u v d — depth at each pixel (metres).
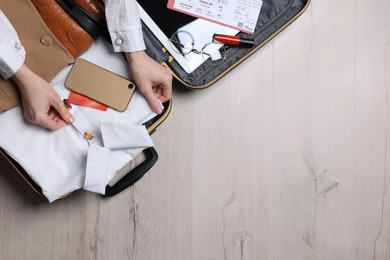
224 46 1.03
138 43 0.91
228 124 1.13
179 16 1.01
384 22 1.15
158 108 0.96
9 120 0.91
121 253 1.10
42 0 0.88
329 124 1.15
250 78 1.14
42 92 0.88
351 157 1.15
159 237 1.11
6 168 1.06
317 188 1.15
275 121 1.14
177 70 1.02
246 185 1.14
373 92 1.15
